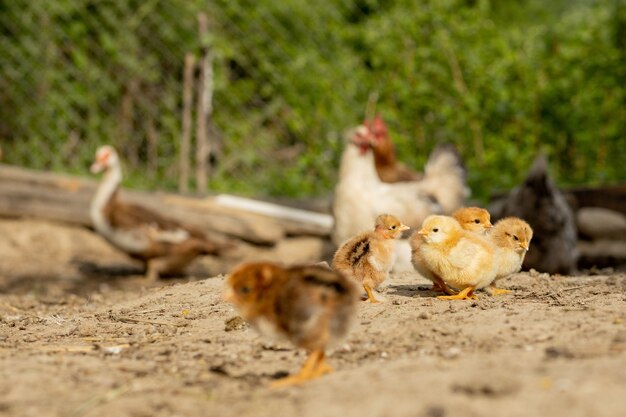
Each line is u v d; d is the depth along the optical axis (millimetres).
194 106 17297
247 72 17656
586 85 18047
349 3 18266
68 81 17688
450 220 8164
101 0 17656
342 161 12336
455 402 5035
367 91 17688
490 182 17156
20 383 6000
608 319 6938
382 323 7281
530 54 18188
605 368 5477
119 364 6621
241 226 16094
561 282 9547
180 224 14625
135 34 17641
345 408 5117
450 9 18422
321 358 6062
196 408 5512
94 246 15992
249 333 7441
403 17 17938
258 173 17516
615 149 18266
